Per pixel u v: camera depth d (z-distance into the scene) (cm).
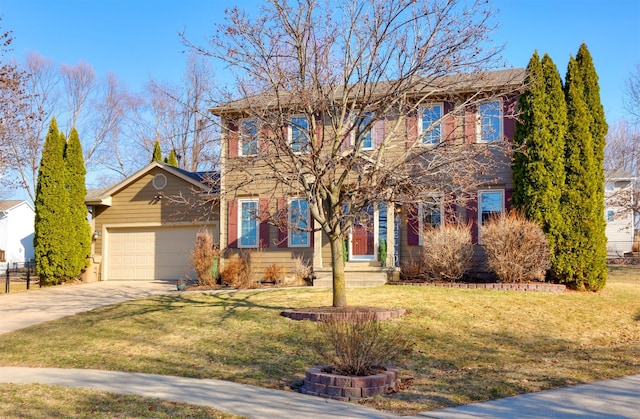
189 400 836
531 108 1862
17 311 1728
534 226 1773
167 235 2453
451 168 1402
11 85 1916
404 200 1308
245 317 1405
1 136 1958
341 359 905
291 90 1391
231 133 1545
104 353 1179
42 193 2381
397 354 969
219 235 2278
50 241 2356
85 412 772
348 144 1872
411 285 1833
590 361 1061
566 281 1803
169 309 1579
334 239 1416
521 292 1677
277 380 970
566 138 1873
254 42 1366
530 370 997
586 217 1820
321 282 1923
